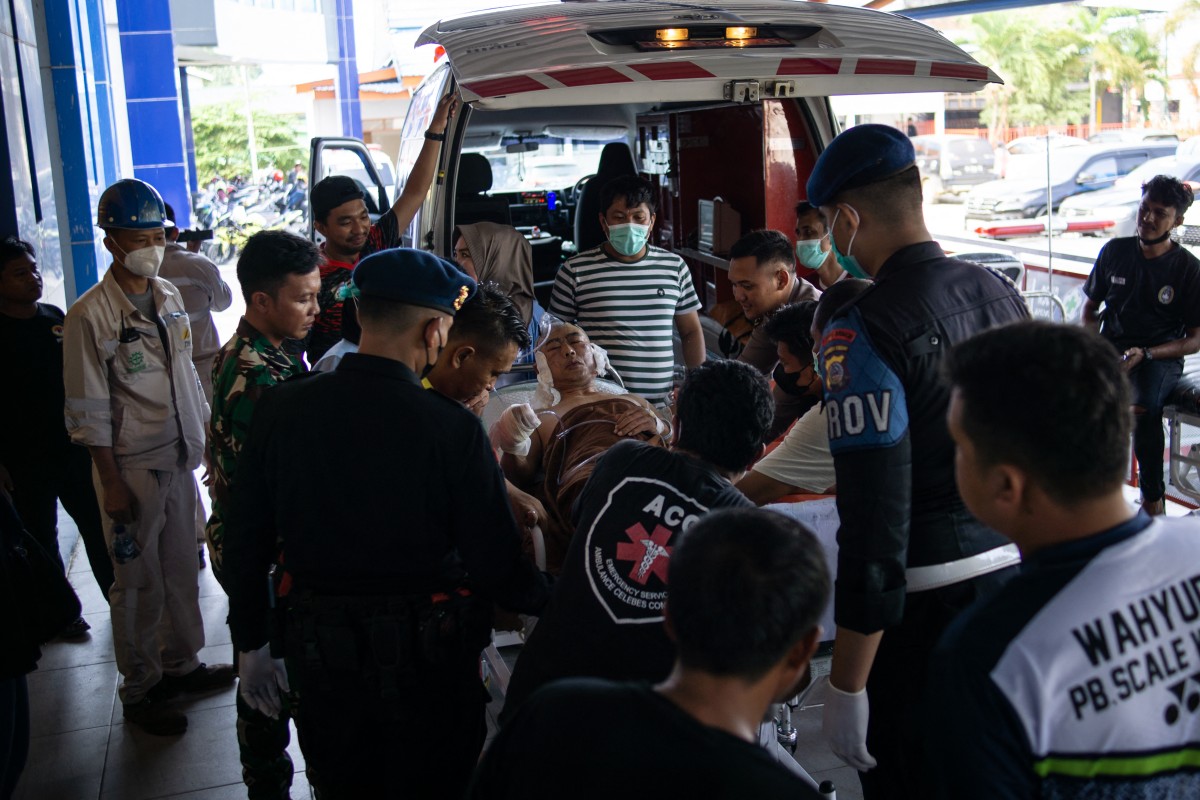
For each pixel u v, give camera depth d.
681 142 5.26
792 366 3.12
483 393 2.64
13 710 2.89
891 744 2.16
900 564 1.96
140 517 3.62
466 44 3.53
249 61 18.02
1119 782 1.23
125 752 3.52
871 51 3.42
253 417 2.27
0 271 3.99
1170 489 5.53
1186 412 4.83
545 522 2.86
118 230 3.39
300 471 2.16
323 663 2.16
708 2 3.92
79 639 4.45
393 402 2.14
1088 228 10.44
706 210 4.98
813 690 2.94
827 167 2.10
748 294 3.76
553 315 4.05
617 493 2.04
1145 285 4.89
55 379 4.10
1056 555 1.28
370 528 2.14
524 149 6.36
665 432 3.12
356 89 20.41
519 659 2.06
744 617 1.22
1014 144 15.88
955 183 16.78
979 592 2.06
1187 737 1.24
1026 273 6.55
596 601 1.97
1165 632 1.24
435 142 3.96
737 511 1.35
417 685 2.17
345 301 3.91
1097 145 12.77
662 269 4.01
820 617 1.29
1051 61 24.59
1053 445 1.24
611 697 1.27
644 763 1.20
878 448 1.94
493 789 1.32
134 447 3.56
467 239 4.19
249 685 2.54
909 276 2.03
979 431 1.30
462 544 2.20
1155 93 20.77
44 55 7.56
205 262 5.24
